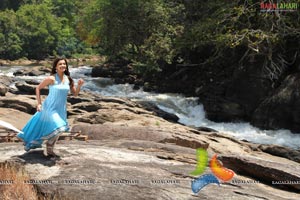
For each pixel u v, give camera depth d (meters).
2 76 25.81
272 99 16.39
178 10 25.75
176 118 17.48
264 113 16.55
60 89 4.75
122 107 15.65
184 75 25.73
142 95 22.97
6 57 51.84
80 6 67.94
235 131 16.34
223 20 19.14
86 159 5.08
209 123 17.81
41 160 4.89
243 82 17.98
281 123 16.05
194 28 21.45
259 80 17.61
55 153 5.12
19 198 4.01
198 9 24.62
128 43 27.50
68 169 4.68
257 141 14.91
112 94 23.28
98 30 30.81
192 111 19.44
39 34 54.59
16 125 12.31
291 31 18.02
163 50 23.58
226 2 20.73
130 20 26.44
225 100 18.14
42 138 4.80
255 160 5.50
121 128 8.34
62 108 4.86
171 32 24.92
